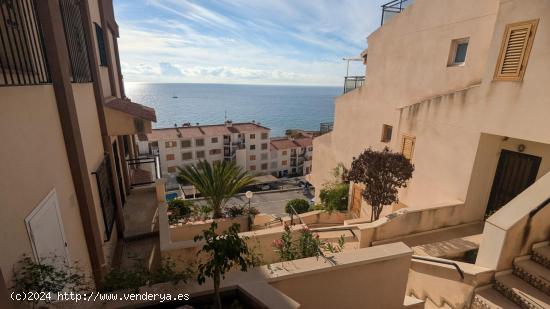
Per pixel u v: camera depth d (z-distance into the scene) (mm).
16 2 3018
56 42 3766
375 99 11531
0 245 2318
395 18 10141
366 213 11680
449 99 7582
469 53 7484
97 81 6316
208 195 10469
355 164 8445
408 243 7367
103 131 6523
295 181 56906
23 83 2779
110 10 9641
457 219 7758
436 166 8180
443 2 8156
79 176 4266
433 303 6000
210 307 2881
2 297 2141
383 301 4113
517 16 5816
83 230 4484
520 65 5812
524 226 5066
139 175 11422
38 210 3039
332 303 3693
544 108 5445
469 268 5254
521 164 6934
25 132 2916
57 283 2672
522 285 4938
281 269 3367
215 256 2570
